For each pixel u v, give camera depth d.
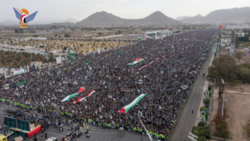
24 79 70.25
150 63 82.94
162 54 103.12
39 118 43.03
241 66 77.44
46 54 129.62
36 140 35.94
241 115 45.81
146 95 48.91
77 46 168.75
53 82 63.00
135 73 69.25
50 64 101.88
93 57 108.00
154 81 59.59
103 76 67.38
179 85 56.81
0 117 45.44
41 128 40.09
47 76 71.94
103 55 113.00
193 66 78.50
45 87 58.66
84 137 37.41
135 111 41.97
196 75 72.75
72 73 72.69
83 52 141.00
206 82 68.50
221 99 55.12
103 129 40.22
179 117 44.69
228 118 44.38
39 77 71.31
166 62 83.81
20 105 50.50
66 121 42.97
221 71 53.88
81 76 68.19
